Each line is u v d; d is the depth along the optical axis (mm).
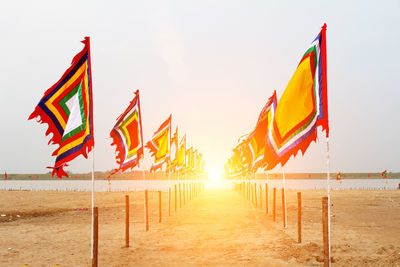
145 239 13828
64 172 8383
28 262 10445
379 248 11375
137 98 14562
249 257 10648
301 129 8266
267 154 8844
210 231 15562
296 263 9805
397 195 43125
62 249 12258
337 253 10883
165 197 42188
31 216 23516
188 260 10445
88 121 8633
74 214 23922
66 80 8648
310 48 8211
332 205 29156
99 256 11094
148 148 19734
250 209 25750
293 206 28094
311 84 8203
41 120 8492
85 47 8797
